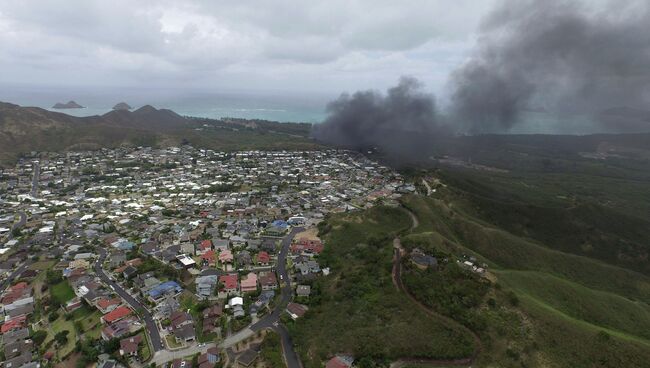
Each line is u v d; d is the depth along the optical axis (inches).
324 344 4916.3
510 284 5757.9
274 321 5718.5
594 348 4338.1
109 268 7244.1
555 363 4200.3
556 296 5920.3
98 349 5029.5
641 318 5772.6
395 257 6353.3
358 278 6131.9
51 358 5024.6
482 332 4603.8
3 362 4972.9
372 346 4675.2
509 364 4252.0
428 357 4512.8
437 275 5536.4
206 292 6318.9
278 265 7460.6
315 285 6456.7
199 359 4840.1
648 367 4143.7
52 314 5885.8
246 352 4926.2
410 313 5034.5
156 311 5895.7
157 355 4992.6
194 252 7795.3
